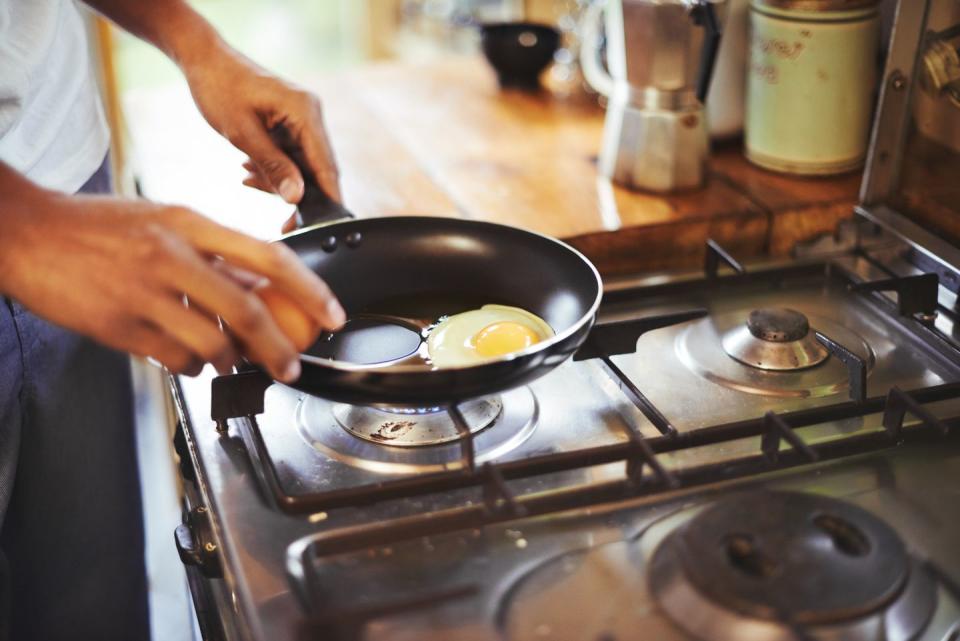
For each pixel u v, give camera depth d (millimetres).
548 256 870
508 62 1354
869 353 891
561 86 1386
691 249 1051
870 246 1024
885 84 953
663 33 1027
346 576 704
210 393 854
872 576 670
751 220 1049
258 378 802
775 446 768
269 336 702
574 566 708
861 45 1051
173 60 1027
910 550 715
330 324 729
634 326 857
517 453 794
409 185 1125
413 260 897
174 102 1350
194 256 690
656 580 694
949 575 698
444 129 1266
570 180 1130
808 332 896
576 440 807
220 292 687
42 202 700
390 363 821
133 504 1192
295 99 978
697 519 706
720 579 671
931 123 933
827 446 777
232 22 2803
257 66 1002
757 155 1133
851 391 820
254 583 700
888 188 989
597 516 741
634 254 1040
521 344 815
